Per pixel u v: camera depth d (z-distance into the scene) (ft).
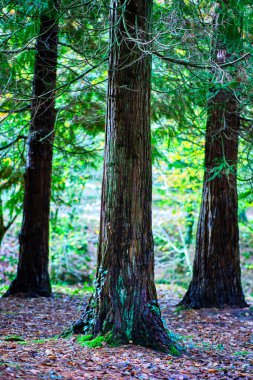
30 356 19.66
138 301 22.24
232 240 36.09
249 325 30.94
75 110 38.50
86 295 41.78
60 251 68.33
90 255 77.15
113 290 22.22
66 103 38.78
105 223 22.66
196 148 47.19
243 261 77.92
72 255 74.79
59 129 41.16
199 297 35.91
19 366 17.62
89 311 23.07
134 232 22.38
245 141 38.34
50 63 36.01
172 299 42.04
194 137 41.16
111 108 22.81
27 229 39.63
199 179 55.62
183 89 34.40
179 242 79.51
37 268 39.47
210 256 36.01
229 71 26.43
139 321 22.11
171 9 24.98
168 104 36.91
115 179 22.47
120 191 22.38
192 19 24.39
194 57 26.78
